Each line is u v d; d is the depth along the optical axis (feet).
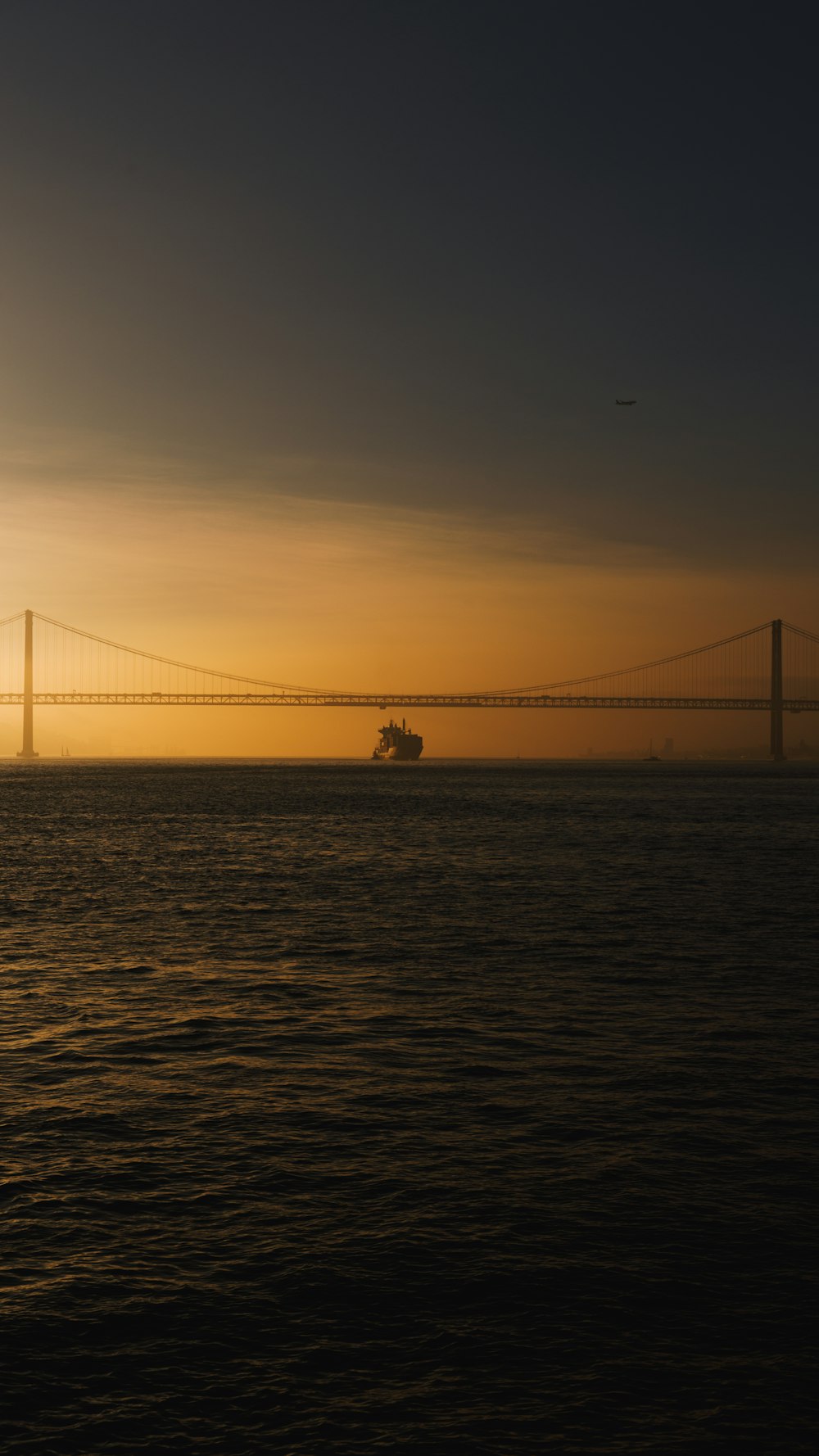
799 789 525.34
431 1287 34.14
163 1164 44.32
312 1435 27.43
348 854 184.65
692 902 124.36
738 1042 63.05
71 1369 29.89
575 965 86.74
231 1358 30.42
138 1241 37.27
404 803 365.61
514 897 129.08
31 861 173.06
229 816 293.43
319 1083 55.47
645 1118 50.06
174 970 85.05
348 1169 43.80
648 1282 34.47
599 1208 39.96
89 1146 46.42
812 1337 31.50
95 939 99.60
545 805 352.49
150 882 144.77
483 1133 48.08
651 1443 27.20
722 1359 30.42
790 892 133.18
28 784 542.98
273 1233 37.86
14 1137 47.57
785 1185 42.09
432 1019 69.05
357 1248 36.70
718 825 261.24
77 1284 34.27
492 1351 30.73
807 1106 51.67
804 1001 73.97
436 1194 41.22
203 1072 57.57
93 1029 66.54
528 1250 36.63
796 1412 28.30
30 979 81.87
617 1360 30.37
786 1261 35.86
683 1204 40.34
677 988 77.97
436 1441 27.20
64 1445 27.02
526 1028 66.69
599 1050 61.62
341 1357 30.50
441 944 96.53
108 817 286.46
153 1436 27.37
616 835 226.79
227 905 122.52
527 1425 27.78
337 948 94.58
